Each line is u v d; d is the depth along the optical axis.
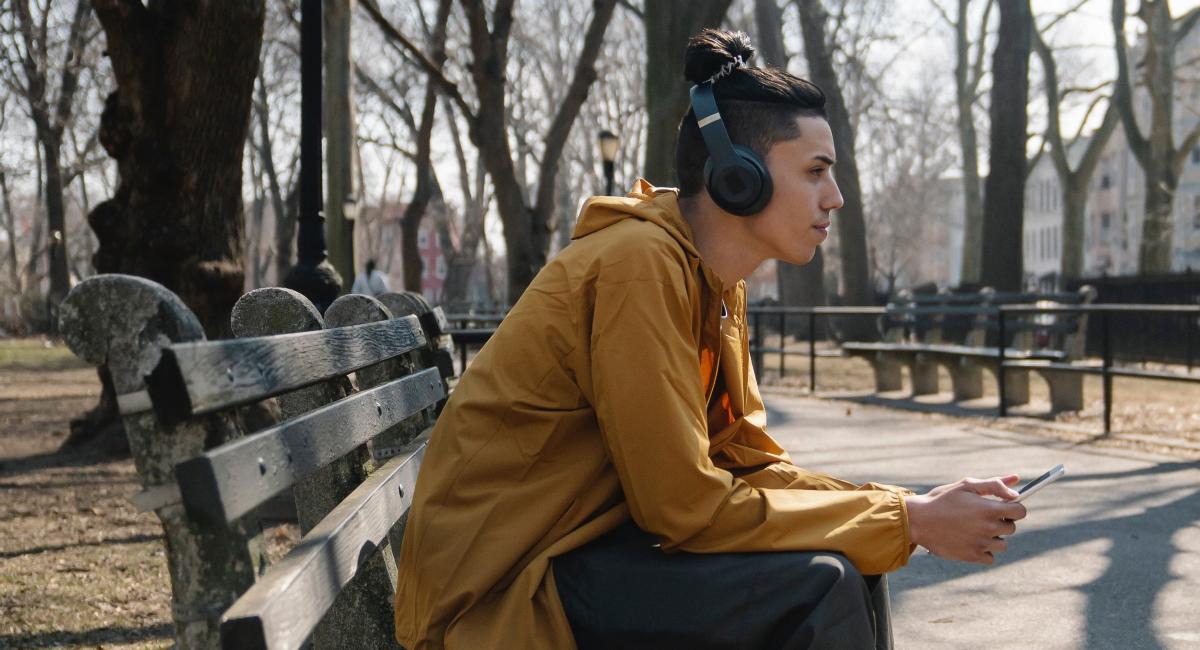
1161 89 31.16
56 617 3.95
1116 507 5.86
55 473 7.72
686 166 2.02
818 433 9.16
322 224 6.77
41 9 25.42
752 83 1.96
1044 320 15.98
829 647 1.60
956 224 80.81
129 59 7.73
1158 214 31.05
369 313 2.46
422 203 26.08
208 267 8.07
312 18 6.63
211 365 1.30
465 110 15.02
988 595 4.25
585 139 44.34
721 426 2.14
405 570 1.83
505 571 1.73
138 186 7.98
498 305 31.47
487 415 1.79
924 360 12.31
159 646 3.61
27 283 48.84
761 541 1.70
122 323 1.30
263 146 38.59
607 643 1.68
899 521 1.74
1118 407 11.05
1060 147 35.09
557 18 43.31
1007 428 9.40
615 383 1.72
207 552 1.32
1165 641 3.65
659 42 13.81
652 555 1.74
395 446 2.69
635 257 1.77
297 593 1.30
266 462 1.38
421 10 28.16
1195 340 16.31
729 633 1.64
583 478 1.79
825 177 2.00
